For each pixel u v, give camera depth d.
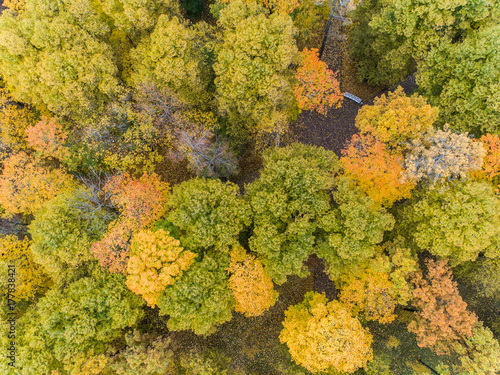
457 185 21.14
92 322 19.84
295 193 20.70
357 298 23.11
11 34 19.97
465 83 21.55
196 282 19.16
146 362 20.83
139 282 18.73
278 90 22.77
